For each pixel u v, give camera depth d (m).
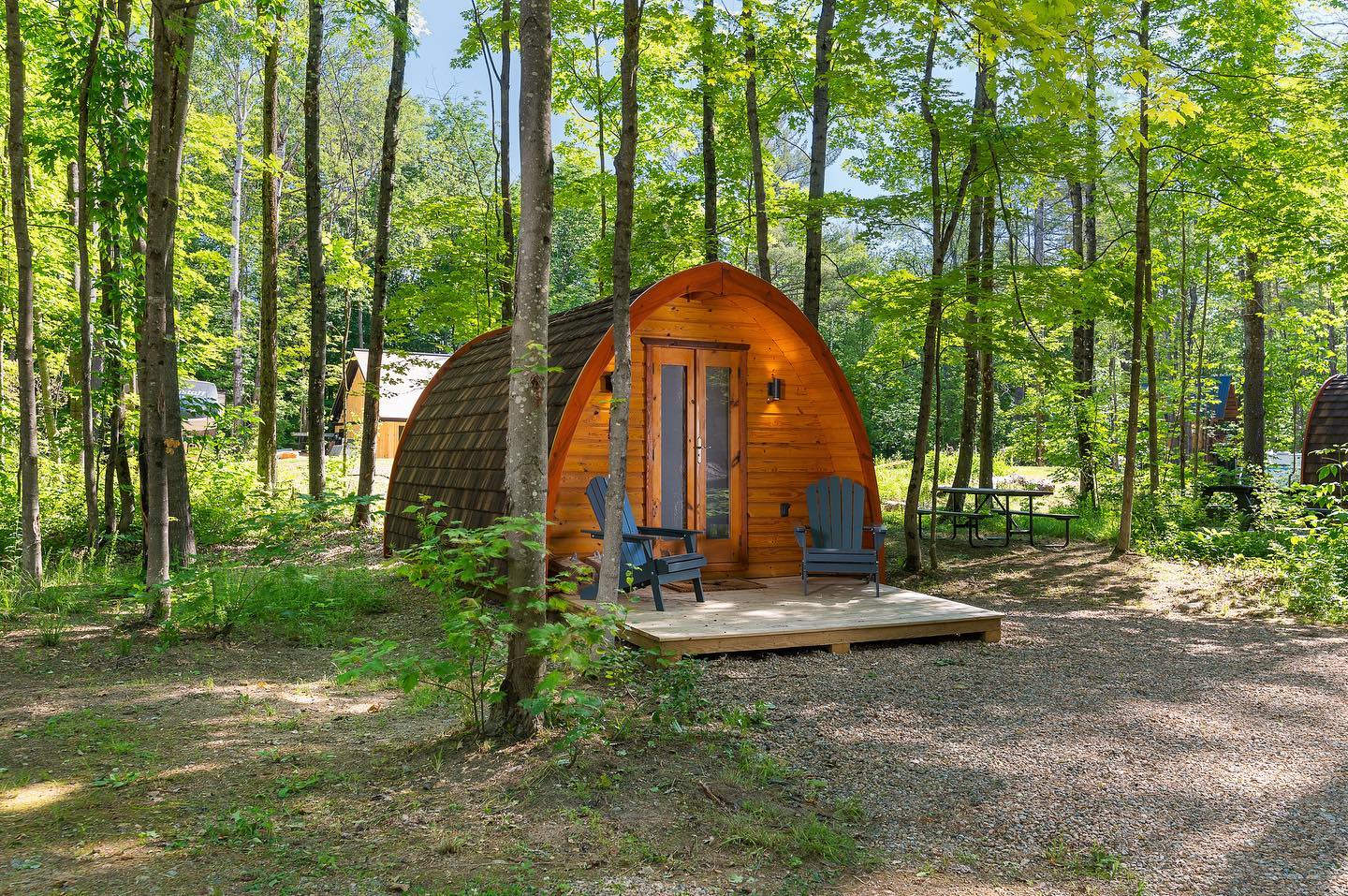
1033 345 10.20
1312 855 3.53
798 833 3.58
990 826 3.78
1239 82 11.24
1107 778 4.32
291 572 7.78
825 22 11.76
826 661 6.71
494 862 3.34
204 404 11.95
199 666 6.21
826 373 9.30
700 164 16.81
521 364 4.69
